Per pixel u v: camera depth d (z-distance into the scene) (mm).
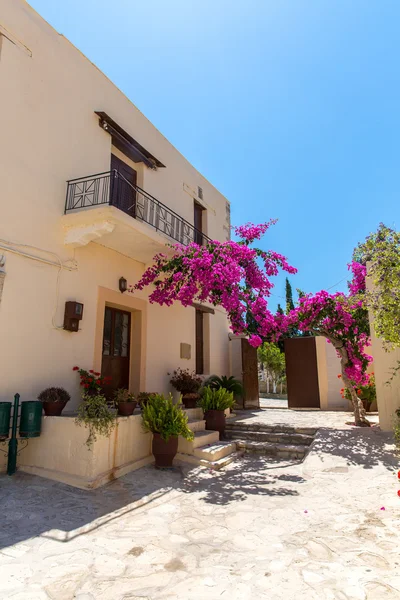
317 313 8352
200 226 12156
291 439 7535
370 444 6543
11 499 4234
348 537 3412
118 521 3830
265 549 3205
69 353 6477
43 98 6602
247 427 8414
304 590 2549
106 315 7871
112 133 8125
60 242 6559
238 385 10242
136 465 5664
